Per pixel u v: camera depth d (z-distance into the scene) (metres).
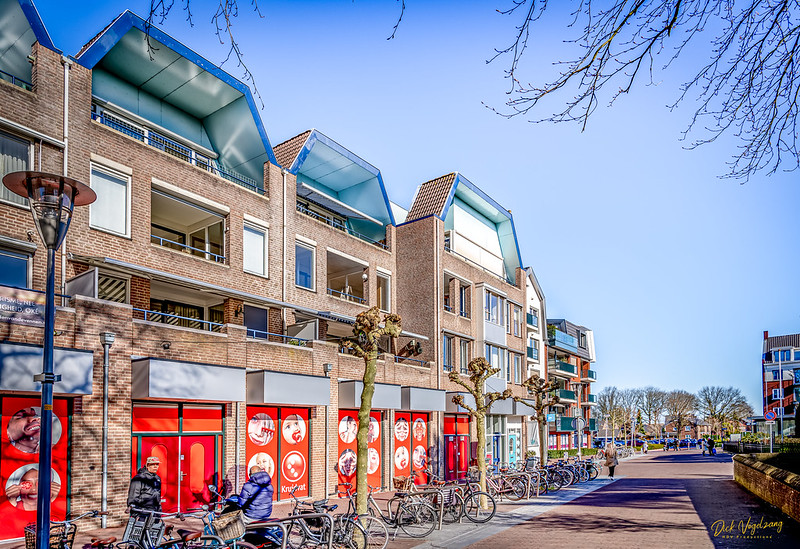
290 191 22.25
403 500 13.24
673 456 60.25
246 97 20.94
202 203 18.89
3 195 14.24
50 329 7.75
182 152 20.92
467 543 11.82
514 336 35.53
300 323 21.16
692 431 116.56
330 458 20.38
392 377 23.97
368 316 12.58
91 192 8.49
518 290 36.88
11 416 12.33
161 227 20.55
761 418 72.00
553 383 29.33
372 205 28.20
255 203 20.72
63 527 8.15
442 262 28.20
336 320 22.22
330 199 25.52
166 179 17.88
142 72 19.45
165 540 8.48
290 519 9.30
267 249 21.02
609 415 98.00
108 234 16.20
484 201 33.97
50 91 15.22
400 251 28.67
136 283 16.75
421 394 24.44
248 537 8.90
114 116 18.81
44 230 7.94
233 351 17.06
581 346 61.41
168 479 15.16
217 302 20.70
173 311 20.22
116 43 17.88
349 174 27.28
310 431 19.84
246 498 9.03
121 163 16.72
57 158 15.27
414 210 30.33
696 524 13.85
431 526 13.03
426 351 27.20
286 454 18.86
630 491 22.02
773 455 21.97
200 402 16.19
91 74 16.89
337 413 20.92
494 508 14.54
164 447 15.18
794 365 75.25
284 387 17.78
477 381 18.34
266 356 18.33
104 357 13.73
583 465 27.88
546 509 16.78
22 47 16.03
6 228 14.09
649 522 14.20
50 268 7.92
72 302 13.37
